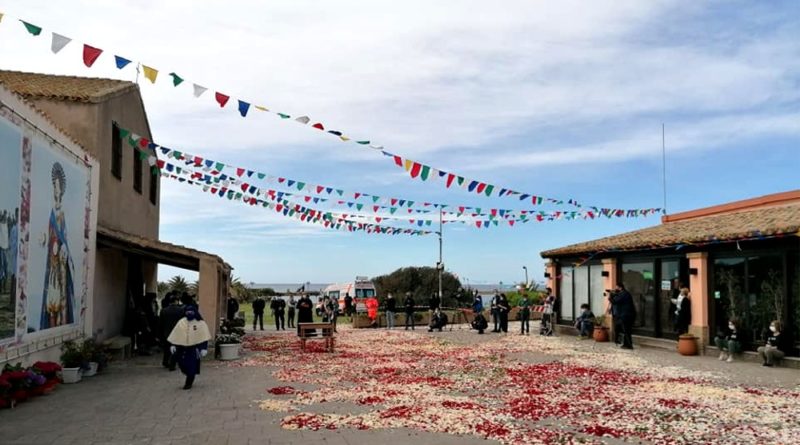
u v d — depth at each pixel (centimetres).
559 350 1978
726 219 2103
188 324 1209
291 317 3331
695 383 1295
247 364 1597
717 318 1853
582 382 1306
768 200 2178
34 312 1201
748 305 1745
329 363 1620
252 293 6531
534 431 861
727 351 1725
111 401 1071
